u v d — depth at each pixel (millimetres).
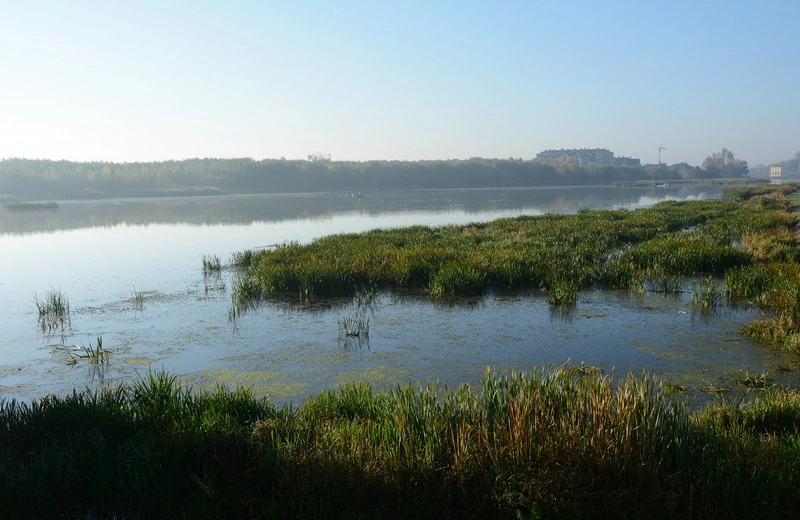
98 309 12719
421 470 4426
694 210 35625
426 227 27359
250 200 75688
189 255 21969
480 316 11344
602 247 18953
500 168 143250
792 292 10562
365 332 10328
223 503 4371
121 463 4961
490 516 4184
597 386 5168
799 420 5543
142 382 6871
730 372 7844
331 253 17328
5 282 16406
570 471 4242
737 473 4129
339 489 4387
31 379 8312
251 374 8320
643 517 3850
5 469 4773
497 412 5152
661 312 11344
